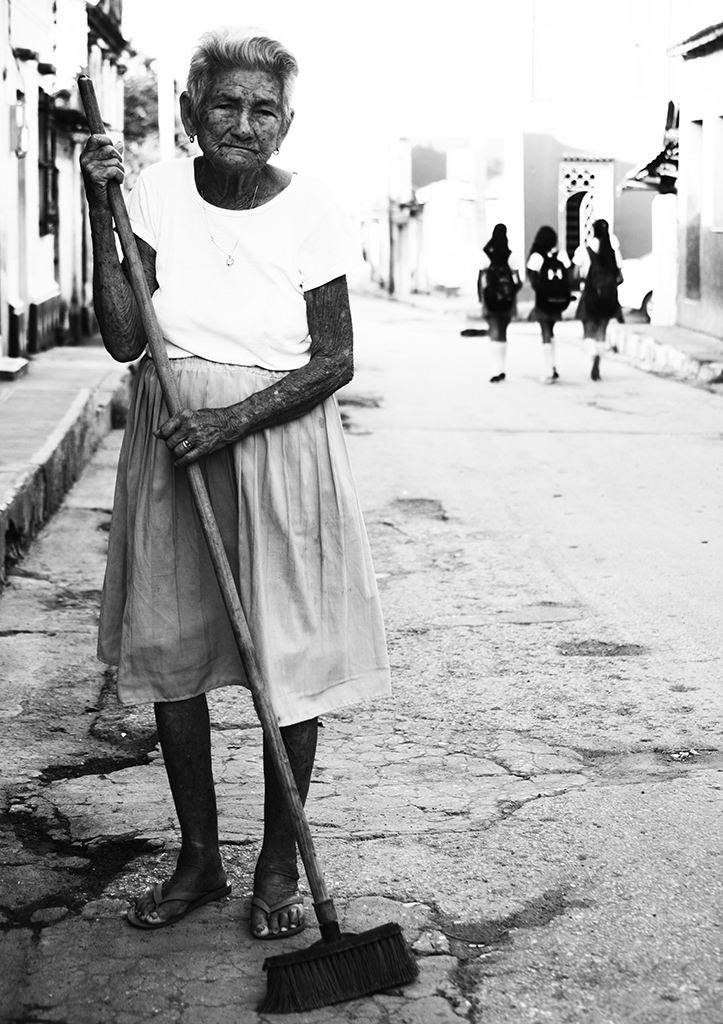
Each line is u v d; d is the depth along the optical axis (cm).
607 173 2866
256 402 289
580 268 2039
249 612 295
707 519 791
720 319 1773
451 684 494
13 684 488
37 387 1052
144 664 302
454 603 609
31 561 671
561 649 539
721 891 319
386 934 277
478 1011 270
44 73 1452
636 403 1328
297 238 296
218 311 295
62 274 1602
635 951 292
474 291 3153
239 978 283
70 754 424
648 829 355
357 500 308
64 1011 270
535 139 2845
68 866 339
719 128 1814
